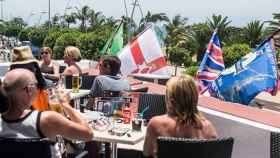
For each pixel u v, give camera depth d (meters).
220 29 53.31
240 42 56.34
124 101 4.81
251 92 5.84
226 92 6.04
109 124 4.20
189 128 3.35
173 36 63.56
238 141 4.52
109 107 4.66
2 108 2.93
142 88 6.30
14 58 4.76
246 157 4.43
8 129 2.94
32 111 3.01
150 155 3.45
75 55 7.23
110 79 5.62
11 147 2.83
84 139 3.12
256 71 5.84
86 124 3.24
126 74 7.80
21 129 2.94
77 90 6.25
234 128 4.55
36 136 2.95
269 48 5.81
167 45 61.16
